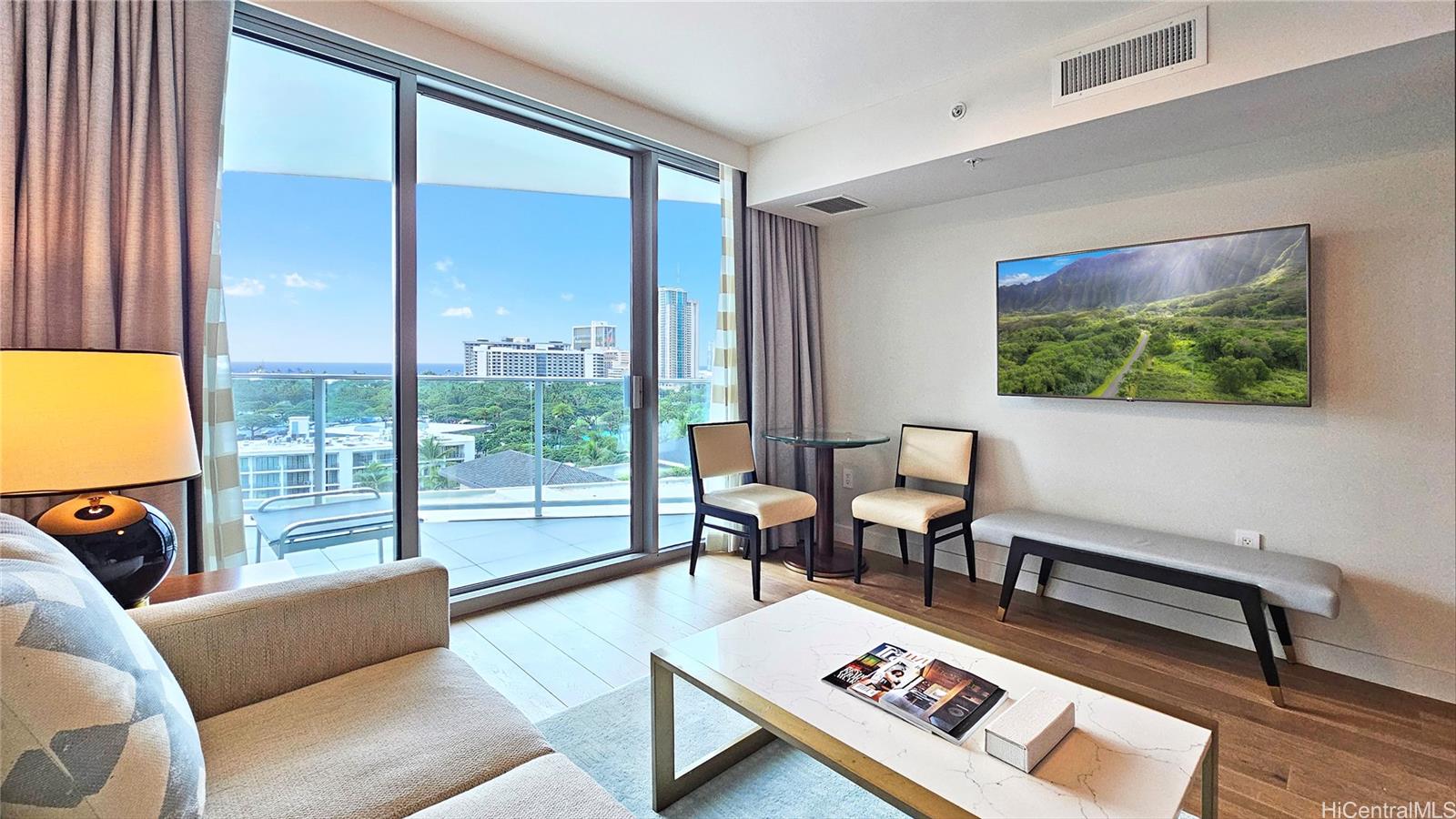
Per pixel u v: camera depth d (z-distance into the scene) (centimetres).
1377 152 225
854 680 143
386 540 267
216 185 197
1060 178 307
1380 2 180
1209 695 217
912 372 372
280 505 246
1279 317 240
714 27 241
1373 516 228
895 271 379
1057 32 240
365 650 142
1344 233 232
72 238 174
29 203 167
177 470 140
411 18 239
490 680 223
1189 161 268
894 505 314
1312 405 239
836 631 174
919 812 103
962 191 332
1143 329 276
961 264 347
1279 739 191
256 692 127
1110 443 293
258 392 240
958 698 134
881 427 389
